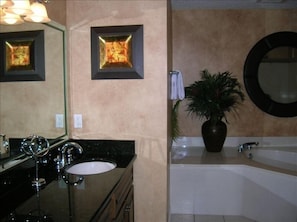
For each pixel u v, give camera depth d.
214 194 2.85
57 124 2.08
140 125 2.21
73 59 2.21
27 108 1.72
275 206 2.64
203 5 3.28
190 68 3.47
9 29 1.58
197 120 3.51
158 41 2.13
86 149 2.25
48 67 1.96
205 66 3.46
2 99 1.51
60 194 1.43
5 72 1.55
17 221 1.14
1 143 1.48
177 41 3.46
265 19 3.38
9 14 1.47
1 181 1.42
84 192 1.46
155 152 2.22
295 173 2.61
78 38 2.19
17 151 1.60
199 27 3.43
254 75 3.43
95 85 2.21
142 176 2.26
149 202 2.28
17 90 1.63
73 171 1.94
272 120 3.48
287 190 2.58
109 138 2.24
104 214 1.39
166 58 2.14
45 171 1.82
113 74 2.18
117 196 1.68
